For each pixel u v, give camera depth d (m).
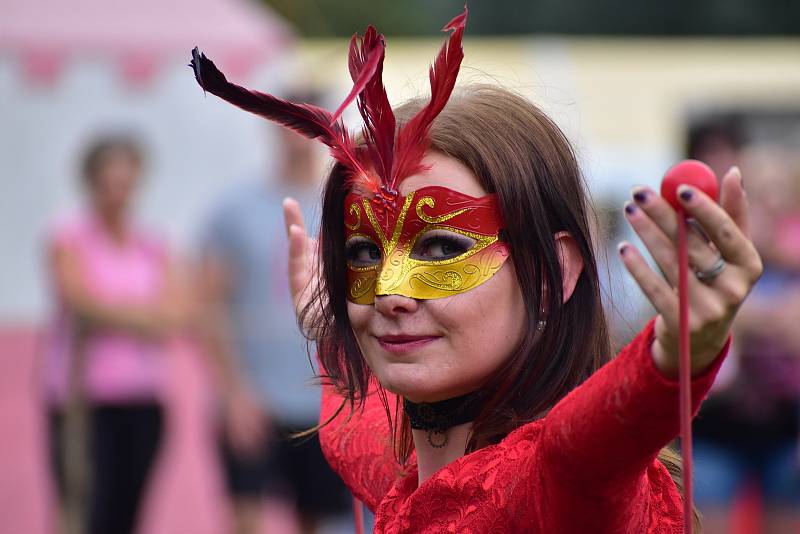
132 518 13.06
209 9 17.42
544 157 5.23
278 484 13.20
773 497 13.12
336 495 13.23
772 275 13.14
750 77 21.64
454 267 5.01
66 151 17.84
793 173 13.86
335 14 36.34
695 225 3.96
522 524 4.72
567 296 5.23
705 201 3.88
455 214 5.02
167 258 13.31
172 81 17.86
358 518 6.46
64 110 17.77
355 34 5.20
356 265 5.24
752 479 13.12
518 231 5.09
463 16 4.95
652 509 4.83
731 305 3.94
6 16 17.20
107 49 17.20
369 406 6.50
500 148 5.14
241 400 13.04
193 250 17.55
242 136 18.28
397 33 37.00
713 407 13.02
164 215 18.08
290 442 13.06
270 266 12.97
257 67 17.19
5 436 15.52
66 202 17.97
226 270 12.99
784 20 36.56
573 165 5.35
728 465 13.12
